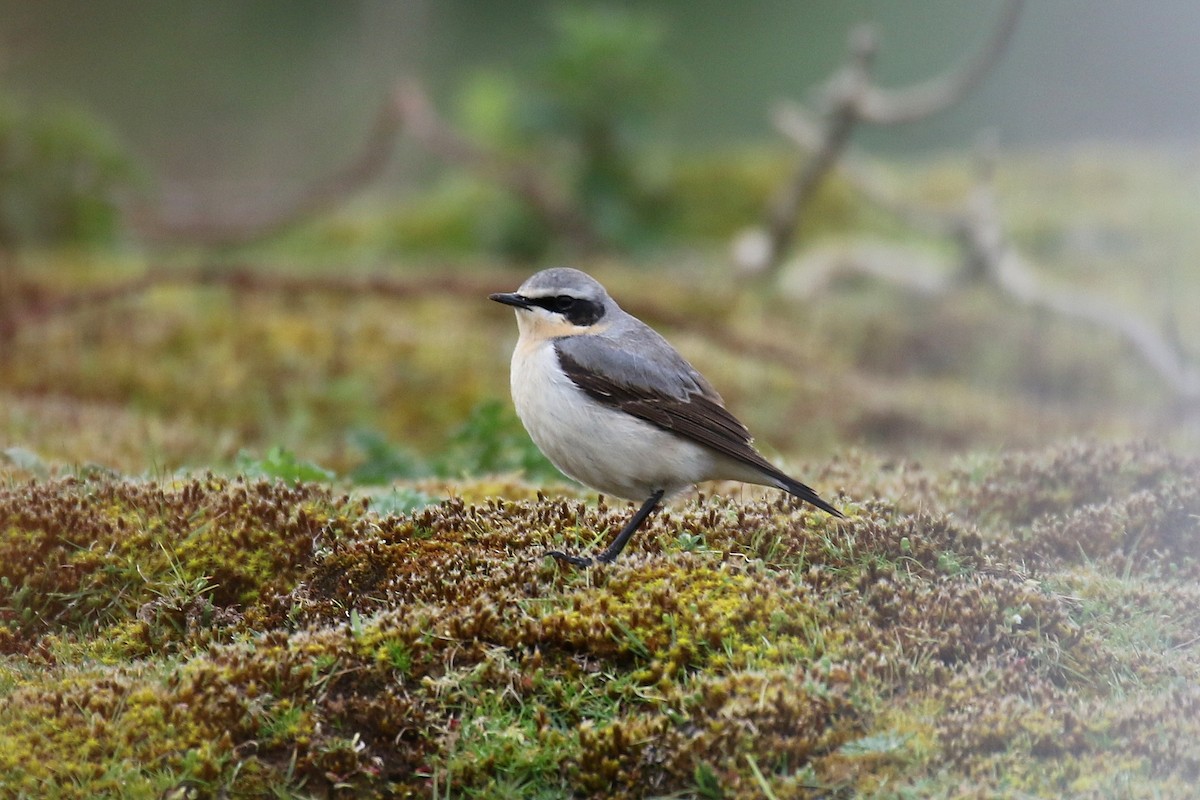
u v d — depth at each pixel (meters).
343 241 26.36
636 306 19.17
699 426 8.29
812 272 22.55
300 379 16.62
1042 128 34.47
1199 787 6.21
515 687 6.82
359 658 6.92
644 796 6.36
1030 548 8.66
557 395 8.38
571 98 24.39
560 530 8.23
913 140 34.59
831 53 35.78
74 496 8.47
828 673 6.77
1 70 27.27
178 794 6.25
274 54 35.16
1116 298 21.98
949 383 19.66
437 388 16.77
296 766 6.49
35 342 17.08
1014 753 6.43
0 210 22.69
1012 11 19.47
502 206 25.53
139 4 34.94
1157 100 34.62
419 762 6.57
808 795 6.22
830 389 17.78
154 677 6.98
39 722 6.66
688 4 37.19
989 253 21.08
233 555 8.08
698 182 27.11
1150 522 8.92
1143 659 7.28
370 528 8.20
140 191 24.14
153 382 16.17
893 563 7.82
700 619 7.05
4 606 7.87
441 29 35.78
